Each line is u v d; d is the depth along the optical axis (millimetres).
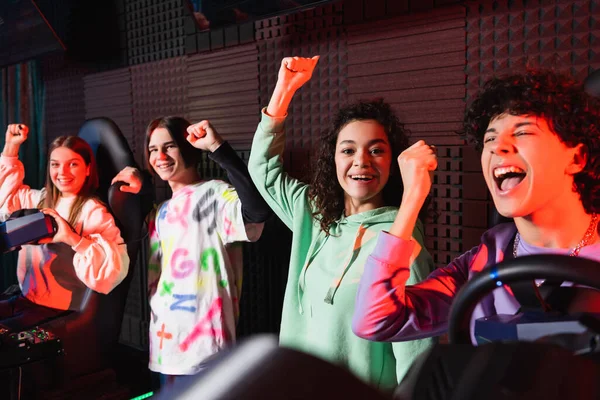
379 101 1828
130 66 3648
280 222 2855
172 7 3316
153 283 2609
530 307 575
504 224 1118
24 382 2730
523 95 958
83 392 2893
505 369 257
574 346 393
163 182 3436
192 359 2320
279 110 1942
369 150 1707
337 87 2602
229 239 2320
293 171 2766
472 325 1002
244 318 3119
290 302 1788
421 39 2303
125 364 3422
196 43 3205
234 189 2377
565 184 959
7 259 4668
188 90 3287
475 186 2176
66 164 2809
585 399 240
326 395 230
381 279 1077
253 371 237
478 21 2156
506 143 968
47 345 2170
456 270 1184
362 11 2469
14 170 3262
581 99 959
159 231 2494
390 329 1084
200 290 2338
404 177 1138
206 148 2221
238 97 3012
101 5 3799
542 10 2002
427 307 1115
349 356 1594
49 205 2916
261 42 2887
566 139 932
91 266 2670
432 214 2314
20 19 3863
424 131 2326
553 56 1997
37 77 4430
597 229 971
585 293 572
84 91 4043
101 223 2760
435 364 281
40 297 2891
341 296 1607
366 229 1672
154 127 2549
